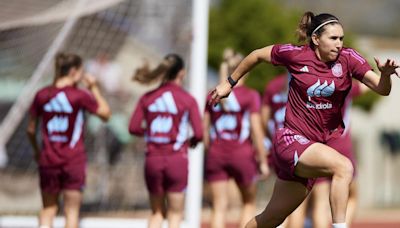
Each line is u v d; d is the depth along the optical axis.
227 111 34.12
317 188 33.34
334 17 22.11
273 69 82.75
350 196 32.97
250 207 35.00
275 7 85.81
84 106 31.45
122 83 43.25
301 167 22.16
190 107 31.02
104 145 45.34
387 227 71.44
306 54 22.31
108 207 45.44
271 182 87.00
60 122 31.22
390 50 101.19
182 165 31.05
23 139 44.56
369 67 22.25
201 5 39.16
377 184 103.81
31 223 38.31
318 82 22.16
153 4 41.00
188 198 38.62
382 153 104.00
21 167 44.91
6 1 38.38
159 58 41.31
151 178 31.19
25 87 41.59
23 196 45.12
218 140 34.44
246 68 23.20
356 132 102.00
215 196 34.72
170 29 40.94
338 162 21.56
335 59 22.19
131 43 41.91
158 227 31.28
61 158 31.22
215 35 85.62
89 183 45.47
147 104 31.11
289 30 84.62
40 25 39.38
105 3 40.22
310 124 22.59
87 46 41.78
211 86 86.69
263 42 84.50
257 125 34.31
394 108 104.31
